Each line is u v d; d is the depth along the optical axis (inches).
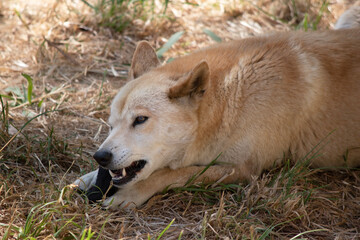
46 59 342.0
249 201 206.7
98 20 387.5
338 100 225.1
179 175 216.4
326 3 427.8
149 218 200.8
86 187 215.2
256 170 221.6
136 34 387.9
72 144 251.3
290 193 211.9
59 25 381.1
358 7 321.7
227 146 218.4
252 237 177.2
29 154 232.2
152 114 206.1
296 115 219.9
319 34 242.4
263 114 214.5
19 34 367.2
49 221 180.7
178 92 206.8
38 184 216.2
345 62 230.1
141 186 209.2
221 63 225.9
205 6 430.6
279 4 434.3
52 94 301.3
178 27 402.6
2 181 209.5
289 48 229.3
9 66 331.3
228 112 216.2
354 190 226.5
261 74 219.0
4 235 169.6
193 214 204.2
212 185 216.5
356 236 195.2
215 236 186.2
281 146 223.3
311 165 236.8
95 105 297.3
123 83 330.0
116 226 190.4
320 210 208.7
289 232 197.5
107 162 200.4
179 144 212.5
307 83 220.5
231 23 413.1
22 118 270.7
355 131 228.1
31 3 401.4
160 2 425.7
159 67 234.8
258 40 241.6
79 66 342.6
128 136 205.2
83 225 185.3
